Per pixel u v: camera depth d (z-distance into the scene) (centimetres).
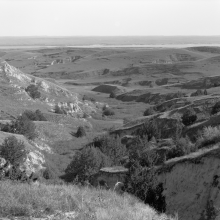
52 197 1398
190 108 5625
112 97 13962
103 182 3133
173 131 5278
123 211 1380
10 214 1173
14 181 1752
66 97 10494
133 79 17925
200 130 4597
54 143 6297
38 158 4703
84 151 4112
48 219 1165
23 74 10412
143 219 1341
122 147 4859
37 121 7119
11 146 3859
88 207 1347
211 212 2153
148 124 5388
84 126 8050
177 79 16562
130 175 2164
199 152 2709
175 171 2592
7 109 7688
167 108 7950
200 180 2423
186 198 2388
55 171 4712
